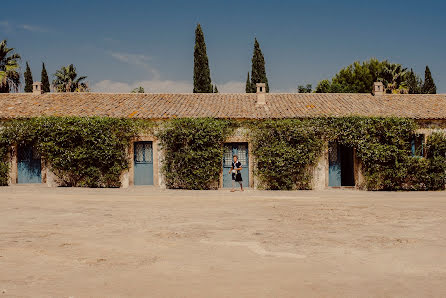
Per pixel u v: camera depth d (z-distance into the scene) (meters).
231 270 5.95
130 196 15.20
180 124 17.78
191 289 5.14
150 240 7.86
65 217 10.52
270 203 13.45
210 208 12.27
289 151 17.52
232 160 18.38
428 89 43.22
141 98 21.53
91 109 19.30
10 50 29.44
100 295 4.92
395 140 17.56
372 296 4.92
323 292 5.04
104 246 7.39
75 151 17.83
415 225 9.48
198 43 31.61
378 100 21.20
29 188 17.47
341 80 47.69
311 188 17.89
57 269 5.98
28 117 18.23
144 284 5.32
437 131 18.03
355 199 14.60
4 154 18.47
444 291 5.09
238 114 18.20
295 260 6.48
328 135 17.84
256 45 33.59
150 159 18.48
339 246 7.39
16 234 8.40
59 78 42.56
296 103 20.47
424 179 17.84
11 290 5.08
